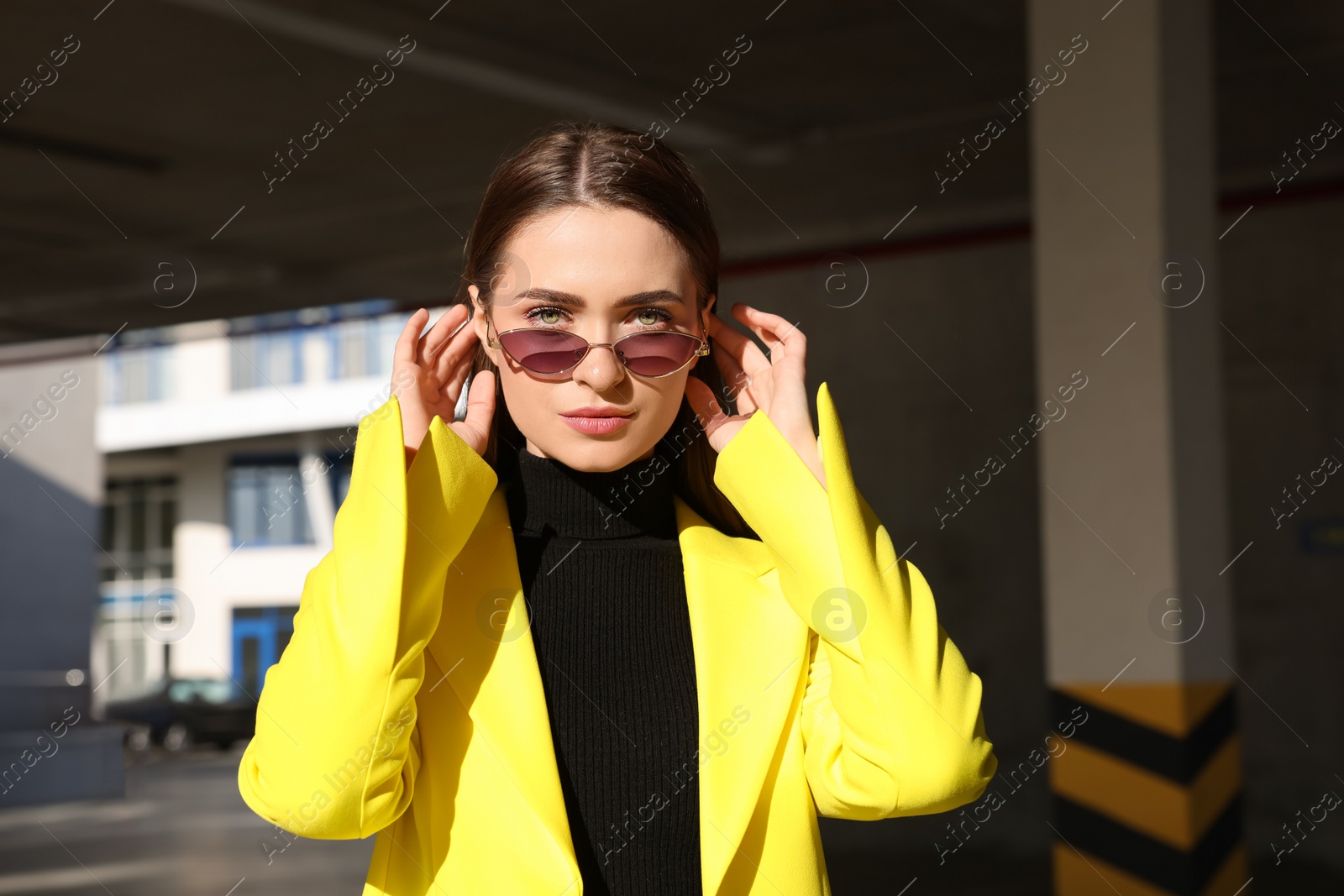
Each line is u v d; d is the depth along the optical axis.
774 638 1.49
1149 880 4.43
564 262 1.38
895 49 6.53
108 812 12.29
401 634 1.32
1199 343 4.69
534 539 1.51
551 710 1.41
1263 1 6.06
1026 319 9.63
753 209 9.33
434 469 1.37
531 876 1.30
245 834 10.80
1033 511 9.60
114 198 8.84
